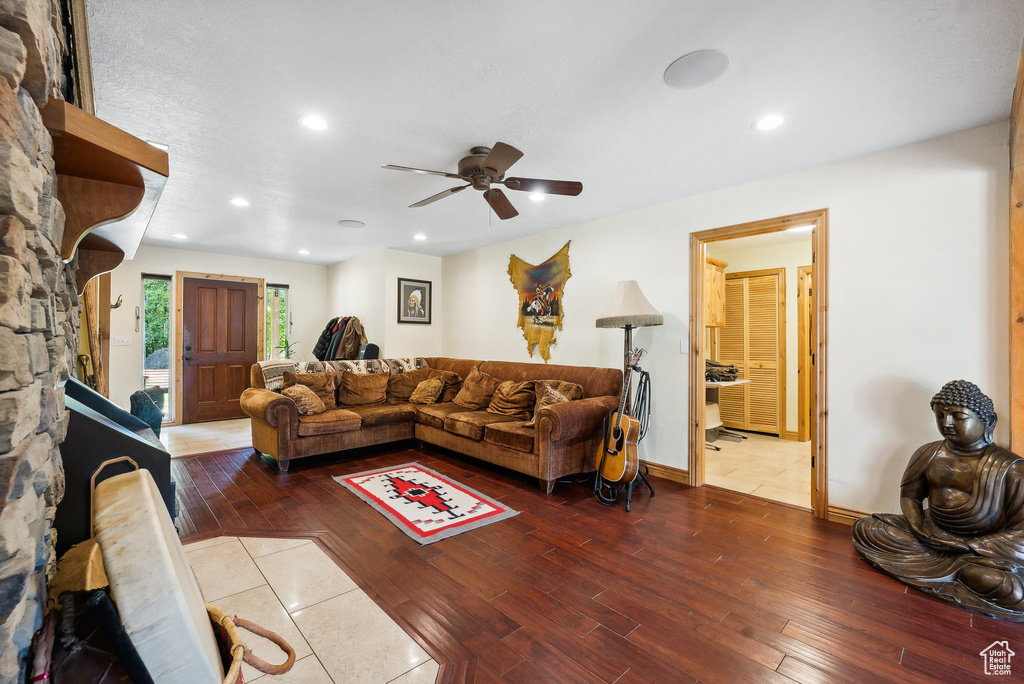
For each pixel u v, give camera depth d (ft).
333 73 6.17
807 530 8.87
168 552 2.79
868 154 8.90
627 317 11.03
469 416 13.69
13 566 2.04
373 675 5.00
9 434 1.98
